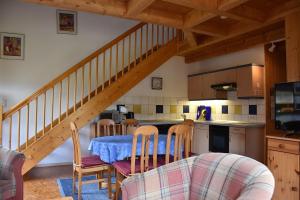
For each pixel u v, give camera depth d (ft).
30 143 14.48
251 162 4.58
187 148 10.15
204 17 12.00
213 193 4.84
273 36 14.80
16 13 16.29
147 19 12.34
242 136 14.79
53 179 13.50
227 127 15.92
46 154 13.75
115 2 11.44
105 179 11.75
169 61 20.95
